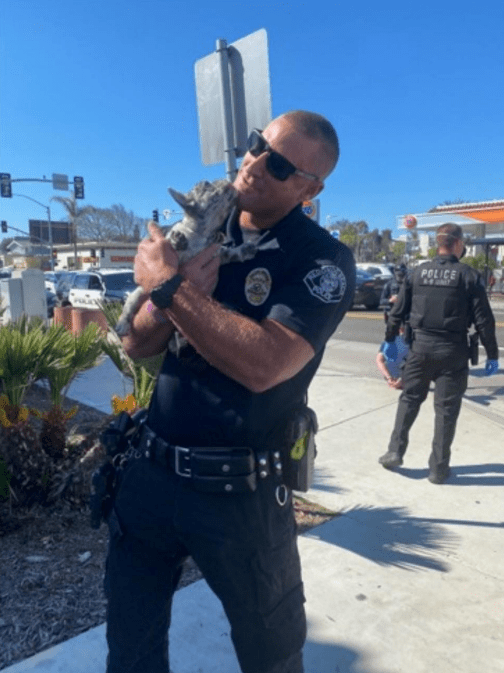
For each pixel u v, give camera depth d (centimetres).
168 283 127
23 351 339
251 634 152
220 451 144
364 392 625
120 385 657
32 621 236
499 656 226
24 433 307
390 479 394
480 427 502
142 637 160
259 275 145
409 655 226
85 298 1574
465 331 373
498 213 2422
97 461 318
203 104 358
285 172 142
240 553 146
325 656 225
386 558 294
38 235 6438
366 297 1909
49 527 306
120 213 6494
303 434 152
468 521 335
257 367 129
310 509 348
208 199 133
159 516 151
